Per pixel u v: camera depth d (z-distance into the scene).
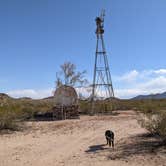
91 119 35.22
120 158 14.05
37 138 21.47
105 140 19.28
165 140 15.85
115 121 31.56
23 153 16.45
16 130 25.77
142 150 15.16
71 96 39.84
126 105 54.38
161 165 12.38
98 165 13.20
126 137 19.88
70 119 36.41
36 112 40.91
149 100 60.94
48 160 14.77
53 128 26.91
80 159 14.57
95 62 49.09
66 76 49.53
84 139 20.27
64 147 17.81
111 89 49.66
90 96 50.00
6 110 30.45
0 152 16.83
